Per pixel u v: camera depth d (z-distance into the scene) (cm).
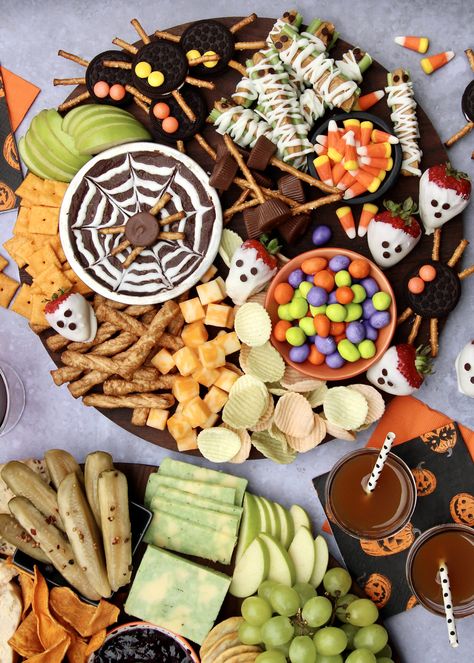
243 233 82
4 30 90
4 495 83
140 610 80
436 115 84
